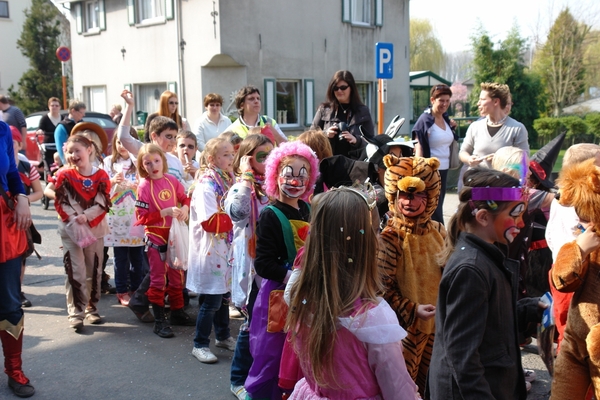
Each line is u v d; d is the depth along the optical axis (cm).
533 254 424
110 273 709
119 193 571
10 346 395
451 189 1271
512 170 336
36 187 493
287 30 1730
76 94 2102
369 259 215
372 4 1966
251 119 617
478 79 2648
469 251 238
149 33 1788
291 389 266
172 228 499
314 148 442
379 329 206
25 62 3500
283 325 304
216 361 452
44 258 781
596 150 357
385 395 207
